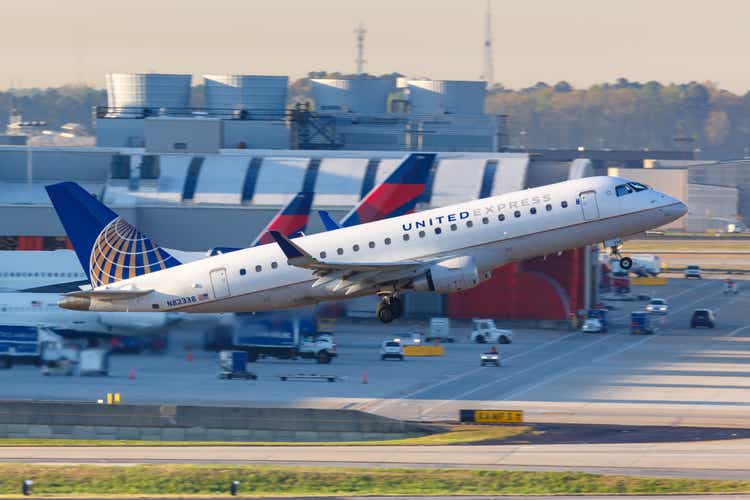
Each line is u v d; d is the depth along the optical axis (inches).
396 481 7490.2
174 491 7362.2
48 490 7391.7
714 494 7106.3
